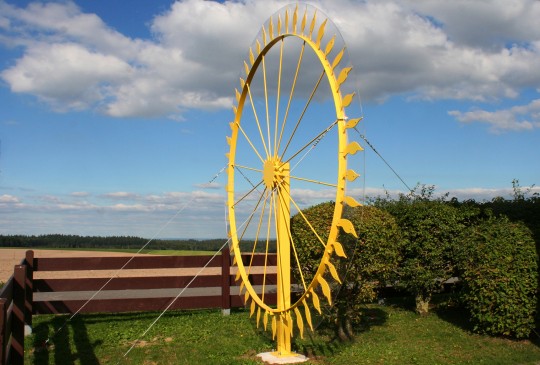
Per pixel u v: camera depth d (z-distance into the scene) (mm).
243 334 7773
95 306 8898
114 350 7086
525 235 7270
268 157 7344
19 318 5809
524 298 7008
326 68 6086
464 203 9938
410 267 8836
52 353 6965
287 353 6676
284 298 6777
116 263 9062
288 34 6906
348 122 5738
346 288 7387
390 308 9766
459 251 8008
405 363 6480
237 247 8078
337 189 5820
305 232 7250
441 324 8430
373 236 7297
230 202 8234
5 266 18484
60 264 8773
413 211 8961
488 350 6992
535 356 6699
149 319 8789
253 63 7719
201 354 6898
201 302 9273
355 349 7059
